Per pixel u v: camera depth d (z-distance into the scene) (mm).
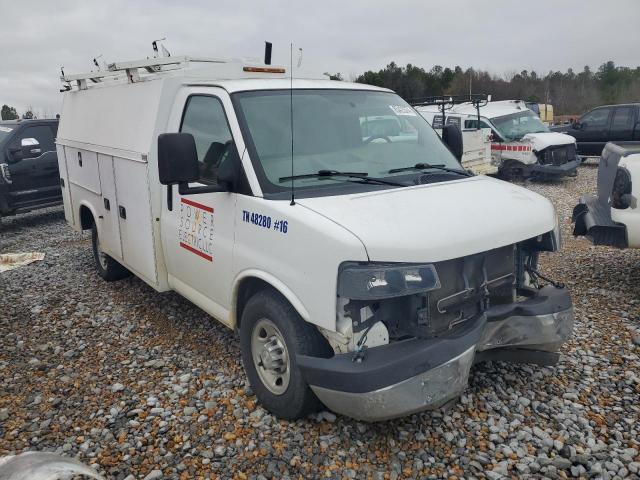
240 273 3887
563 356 4559
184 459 3428
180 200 4629
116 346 5129
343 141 4258
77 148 6746
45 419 3963
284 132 4070
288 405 3627
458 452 3398
